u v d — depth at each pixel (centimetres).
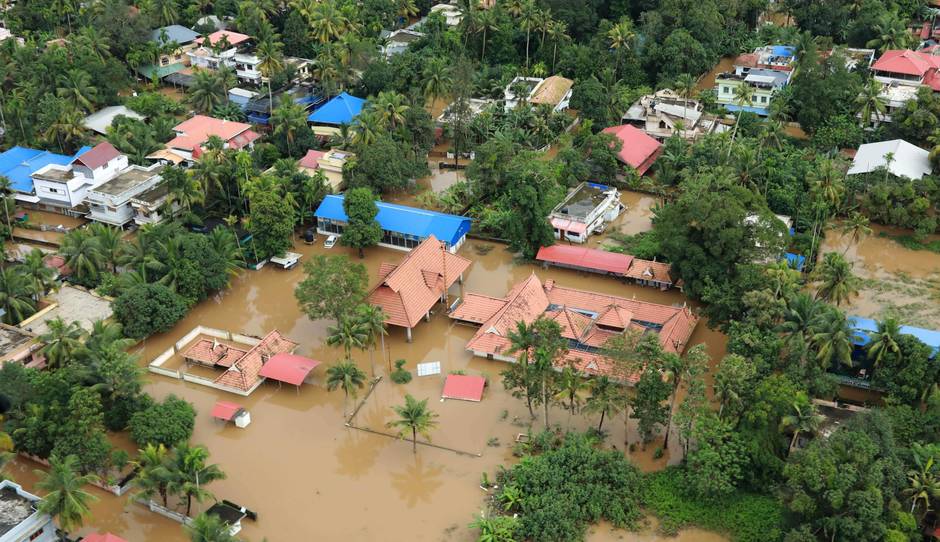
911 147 16450
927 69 19425
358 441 11188
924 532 9175
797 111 18312
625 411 10725
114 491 10362
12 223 15700
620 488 10000
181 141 17488
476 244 15375
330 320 13450
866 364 11469
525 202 14100
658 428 10981
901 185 15262
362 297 12438
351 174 16325
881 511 8531
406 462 10819
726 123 18562
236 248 14325
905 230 15400
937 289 13875
